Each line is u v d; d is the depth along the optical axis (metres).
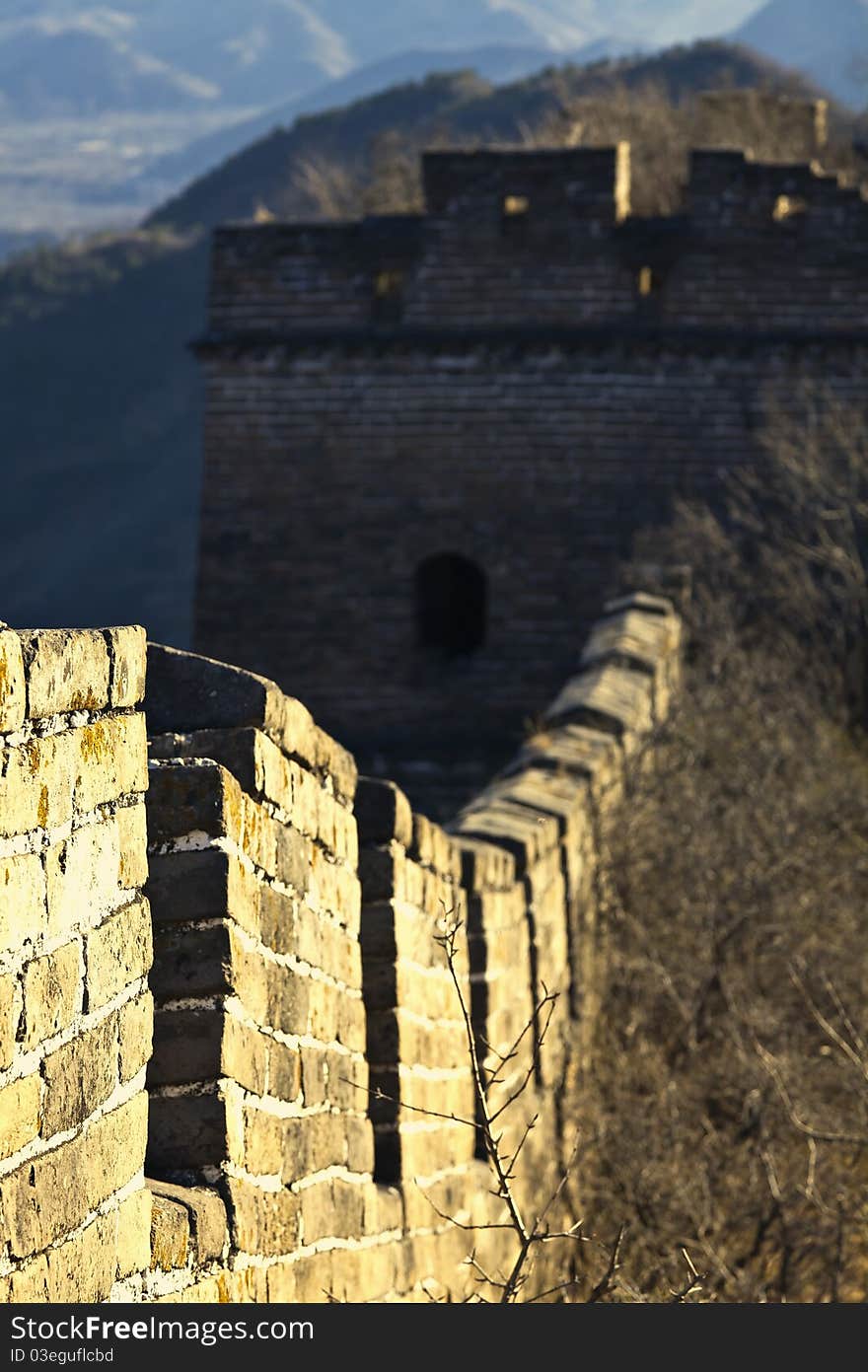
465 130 132.00
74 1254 5.46
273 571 37.41
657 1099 14.81
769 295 36.47
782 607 34.09
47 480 148.00
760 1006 16.50
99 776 5.72
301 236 36.94
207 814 6.99
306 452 37.19
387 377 37.00
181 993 6.96
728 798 20.59
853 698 32.31
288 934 7.96
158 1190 6.60
